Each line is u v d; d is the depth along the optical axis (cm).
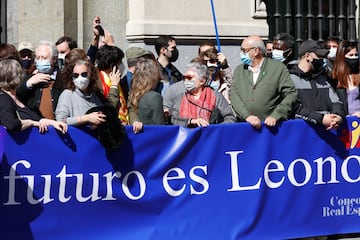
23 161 762
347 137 895
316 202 884
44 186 771
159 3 1169
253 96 880
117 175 798
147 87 850
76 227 786
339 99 921
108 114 774
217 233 841
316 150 880
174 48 1012
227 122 889
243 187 848
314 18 1295
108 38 1006
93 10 1193
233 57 1216
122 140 786
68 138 776
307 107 883
